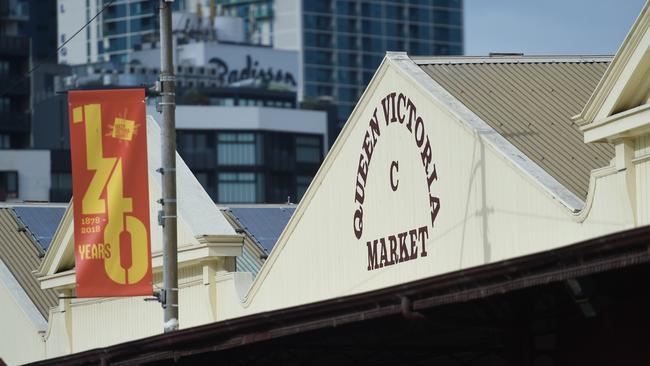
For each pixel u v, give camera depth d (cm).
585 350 2423
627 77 2570
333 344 2719
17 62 17688
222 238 4056
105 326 4600
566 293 2308
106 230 3409
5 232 5406
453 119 3170
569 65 3594
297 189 17500
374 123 3444
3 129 17375
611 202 2694
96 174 3403
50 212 5528
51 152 16550
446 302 2144
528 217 2938
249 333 2539
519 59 3584
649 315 2289
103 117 3384
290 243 3766
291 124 17538
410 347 2633
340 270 3572
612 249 1858
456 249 3152
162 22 3177
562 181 3008
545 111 3319
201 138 17150
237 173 17225
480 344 2606
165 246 3178
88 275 3416
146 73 19650
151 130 4428
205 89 19688
